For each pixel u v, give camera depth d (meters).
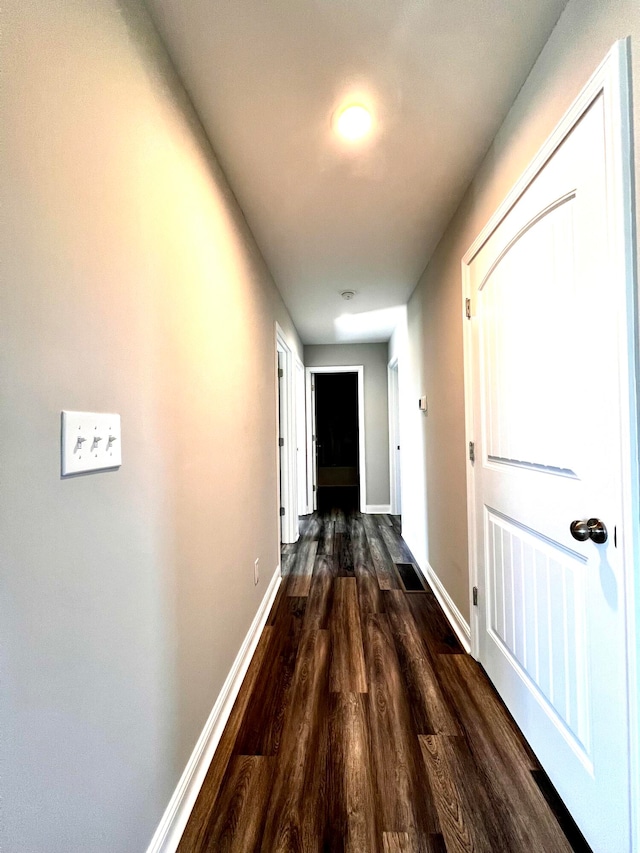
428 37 1.03
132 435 0.85
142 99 0.92
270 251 2.26
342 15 0.97
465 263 1.73
